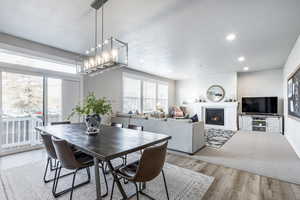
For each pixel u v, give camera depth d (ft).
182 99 28.81
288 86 14.35
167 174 8.27
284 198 6.26
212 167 9.21
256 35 10.39
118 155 4.78
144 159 4.70
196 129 11.91
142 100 22.94
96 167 5.04
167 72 23.21
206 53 14.26
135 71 21.52
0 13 7.99
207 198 6.24
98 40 11.39
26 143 12.10
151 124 13.75
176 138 12.14
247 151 12.14
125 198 5.41
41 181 7.39
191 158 10.69
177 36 10.68
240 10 7.58
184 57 15.55
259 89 21.84
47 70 12.78
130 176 5.15
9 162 9.68
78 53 14.39
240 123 21.68
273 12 7.70
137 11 7.75
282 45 12.14
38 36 10.84
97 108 7.73
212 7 7.37
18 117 11.63
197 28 9.50
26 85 11.89
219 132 19.80
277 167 9.18
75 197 6.22
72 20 8.68
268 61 16.83
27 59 11.85
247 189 6.89
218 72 23.04
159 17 8.33
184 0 6.87
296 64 11.46
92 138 6.59
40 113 12.64
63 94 13.78
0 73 10.61
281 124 19.11
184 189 6.85
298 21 8.52
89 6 7.38
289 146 13.47
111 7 7.40
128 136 6.98
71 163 5.69
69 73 14.16
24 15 8.20
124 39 11.19
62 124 10.62
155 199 6.14
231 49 13.16
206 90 25.73
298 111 10.44
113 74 18.25
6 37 10.47
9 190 6.64
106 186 6.57
